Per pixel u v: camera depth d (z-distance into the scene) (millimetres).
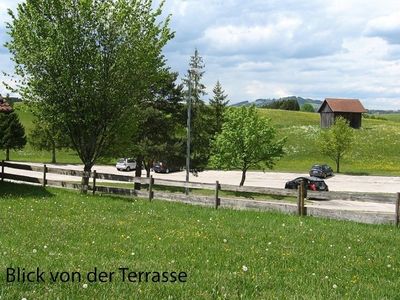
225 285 7543
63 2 23516
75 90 23484
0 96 24531
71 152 90188
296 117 118062
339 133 72688
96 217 15242
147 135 39281
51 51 22688
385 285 8438
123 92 24562
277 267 9570
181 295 6871
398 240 13188
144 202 19906
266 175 67125
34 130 74562
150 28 25062
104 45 24109
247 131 43812
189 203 19812
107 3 24281
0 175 27094
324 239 12992
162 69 26094
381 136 92438
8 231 11875
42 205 17703
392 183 60469
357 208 36562
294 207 17562
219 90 55312
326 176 66062
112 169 70500
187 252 10602
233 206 18734
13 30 23641
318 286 7992
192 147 42750
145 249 10680
